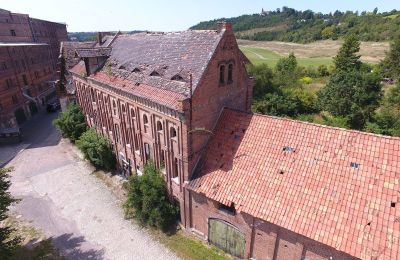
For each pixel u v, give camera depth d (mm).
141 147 28422
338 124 46031
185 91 21312
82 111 43906
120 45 35656
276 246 18922
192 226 24766
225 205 20625
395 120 44094
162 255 23359
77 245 25078
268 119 21594
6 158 42094
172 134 23078
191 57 23391
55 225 27703
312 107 57062
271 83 59062
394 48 70812
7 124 52031
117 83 28688
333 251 16188
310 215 17016
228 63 23531
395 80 69812
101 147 34344
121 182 33906
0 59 51094
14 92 55531
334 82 51469
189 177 22500
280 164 19500
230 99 25266
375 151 17141
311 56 112875
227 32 22516
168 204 25344
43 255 23859
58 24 97750
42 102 69625
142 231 26094
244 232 20375
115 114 32312
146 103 24453
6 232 21578
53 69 81375
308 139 19422
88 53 33750
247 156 20938
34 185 34594
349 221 15969
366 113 48250
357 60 78812
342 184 17109
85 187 33594
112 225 27125
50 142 47531
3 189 21594
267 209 18297
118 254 23828
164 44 27672
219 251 23047
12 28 68312
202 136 22562
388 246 14617
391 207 15422
